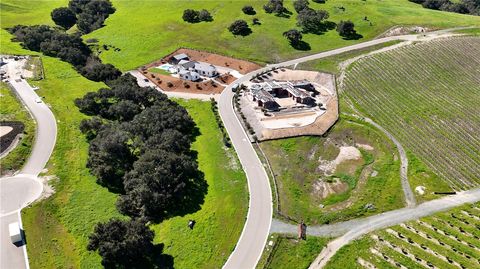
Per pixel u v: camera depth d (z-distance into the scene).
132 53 158.38
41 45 146.88
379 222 76.00
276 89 123.94
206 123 112.31
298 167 93.38
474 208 79.12
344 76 132.50
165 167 82.56
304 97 117.69
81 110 109.62
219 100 123.88
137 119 99.50
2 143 90.88
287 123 108.69
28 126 98.56
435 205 80.06
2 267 63.00
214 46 158.50
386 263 67.06
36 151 90.88
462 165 92.19
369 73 132.88
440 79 128.75
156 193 77.94
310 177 90.44
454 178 88.06
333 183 88.50
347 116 111.75
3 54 139.12
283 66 143.00
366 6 185.88
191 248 70.31
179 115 105.50
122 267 65.81
